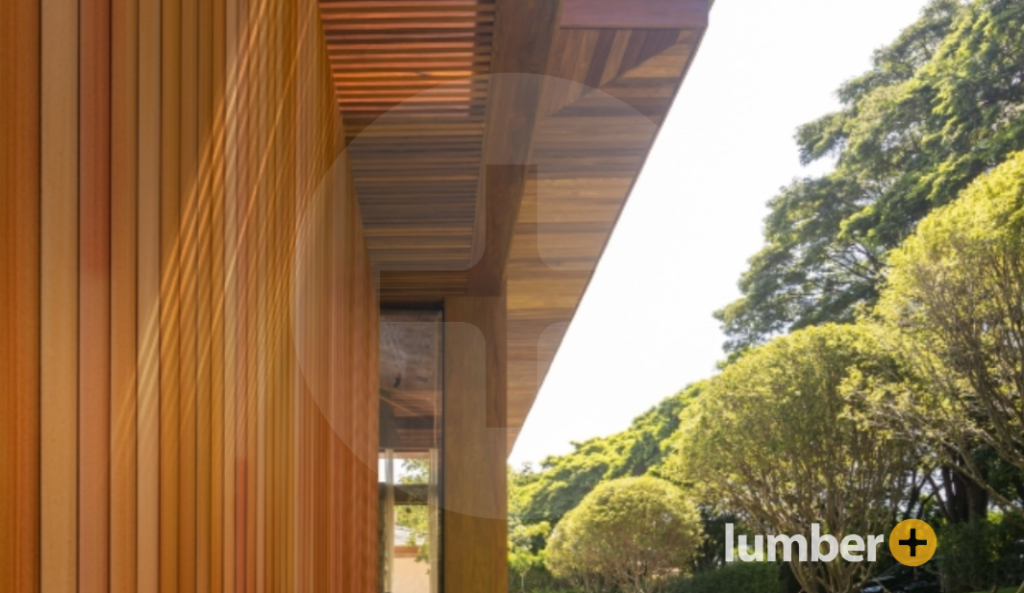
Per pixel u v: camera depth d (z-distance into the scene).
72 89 0.46
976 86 13.72
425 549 2.93
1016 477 11.85
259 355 1.03
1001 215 11.13
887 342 12.08
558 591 12.46
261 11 1.05
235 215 0.89
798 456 12.53
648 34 2.53
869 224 14.84
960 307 11.40
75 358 0.46
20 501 0.39
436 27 1.75
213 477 0.78
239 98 0.92
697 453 12.91
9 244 0.38
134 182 0.56
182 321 0.67
